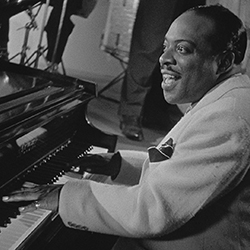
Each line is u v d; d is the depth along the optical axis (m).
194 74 1.19
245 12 3.06
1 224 1.13
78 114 1.88
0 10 1.96
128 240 1.32
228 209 1.14
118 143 3.96
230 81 1.18
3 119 1.17
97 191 1.16
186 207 1.08
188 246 1.18
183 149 1.10
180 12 4.20
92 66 6.48
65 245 1.36
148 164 1.29
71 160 1.64
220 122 1.08
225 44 1.18
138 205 1.10
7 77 1.69
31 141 1.46
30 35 5.61
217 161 1.06
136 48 4.17
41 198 1.17
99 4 6.20
